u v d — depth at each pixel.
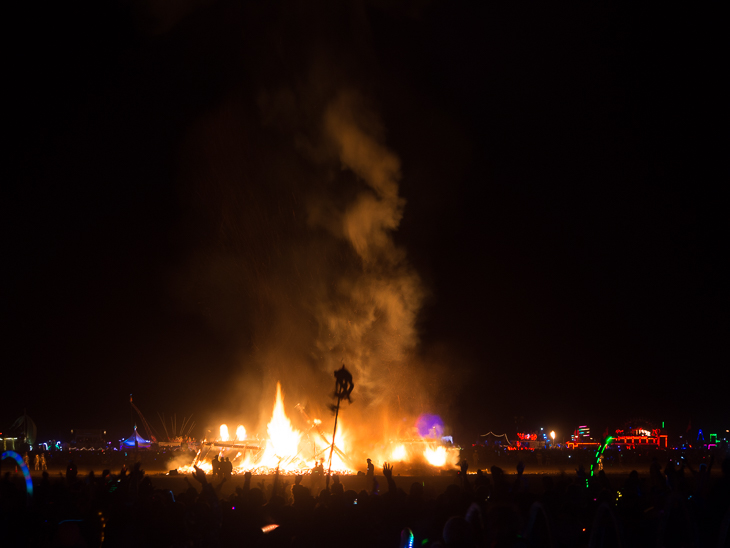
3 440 64.44
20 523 12.09
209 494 11.82
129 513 11.12
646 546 11.03
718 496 10.51
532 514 9.91
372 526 11.73
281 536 12.00
